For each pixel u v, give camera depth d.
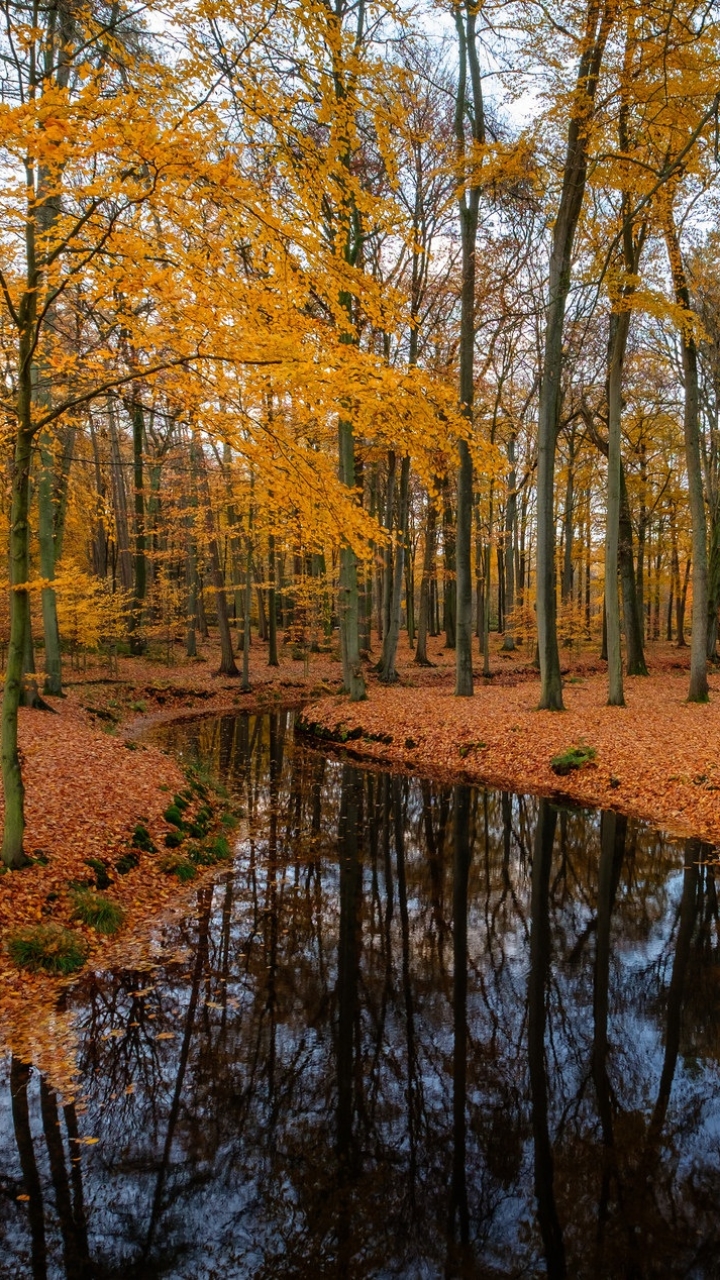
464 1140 3.89
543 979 5.70
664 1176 3.61
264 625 34.16
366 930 6.59
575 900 7.29
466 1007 5.27
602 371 19.36
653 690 18.66
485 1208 3.40
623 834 9.18
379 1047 4.72
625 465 23.00
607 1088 4.33
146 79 4.69
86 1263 3.04
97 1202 3.40
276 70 4.84
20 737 10.56
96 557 28.00
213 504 19.86
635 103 10.41
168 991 5.35
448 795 11.29
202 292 4.79
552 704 14.62
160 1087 4.25
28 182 5.83
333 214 5.77
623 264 14.50
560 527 31.59
